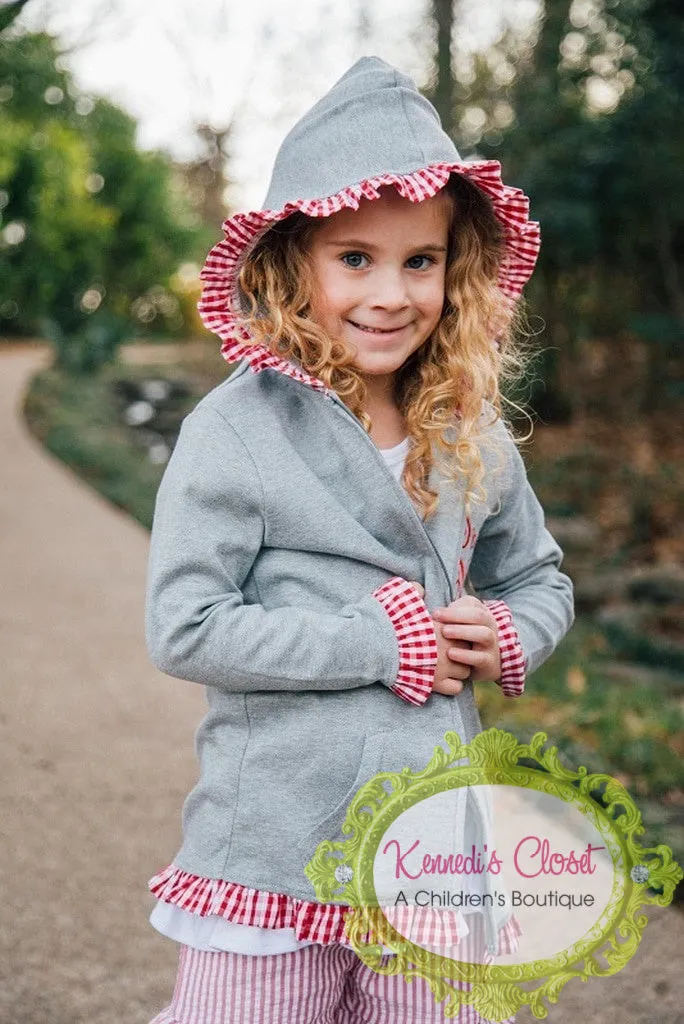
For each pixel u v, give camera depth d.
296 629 1.42
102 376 18.50
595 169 9.62
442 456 1.57
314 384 1.49
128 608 5.73
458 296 1.67
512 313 1.80
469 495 1.58
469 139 10.80
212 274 1.61
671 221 10.16
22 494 9.16
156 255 33.06
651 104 9.23
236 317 1.62
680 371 11.38
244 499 1.46
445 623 1.51
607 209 9.98
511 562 1.74
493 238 1.74
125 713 4.13
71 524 8.03
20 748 3.72
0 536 7.51
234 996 1.43
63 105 10.63
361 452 1.50
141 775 3.52
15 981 2.32
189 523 1.45
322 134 1.53
